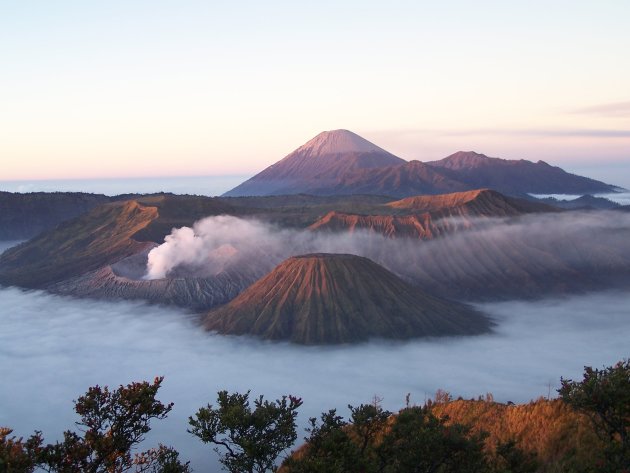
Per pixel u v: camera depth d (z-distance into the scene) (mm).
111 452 18078
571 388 20469
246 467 20094
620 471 17703
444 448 19891
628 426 19203
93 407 18594
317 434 20828
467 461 20016
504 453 20594
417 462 19812
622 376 19797
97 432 18359
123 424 18891
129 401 18641
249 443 19562
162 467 19344
